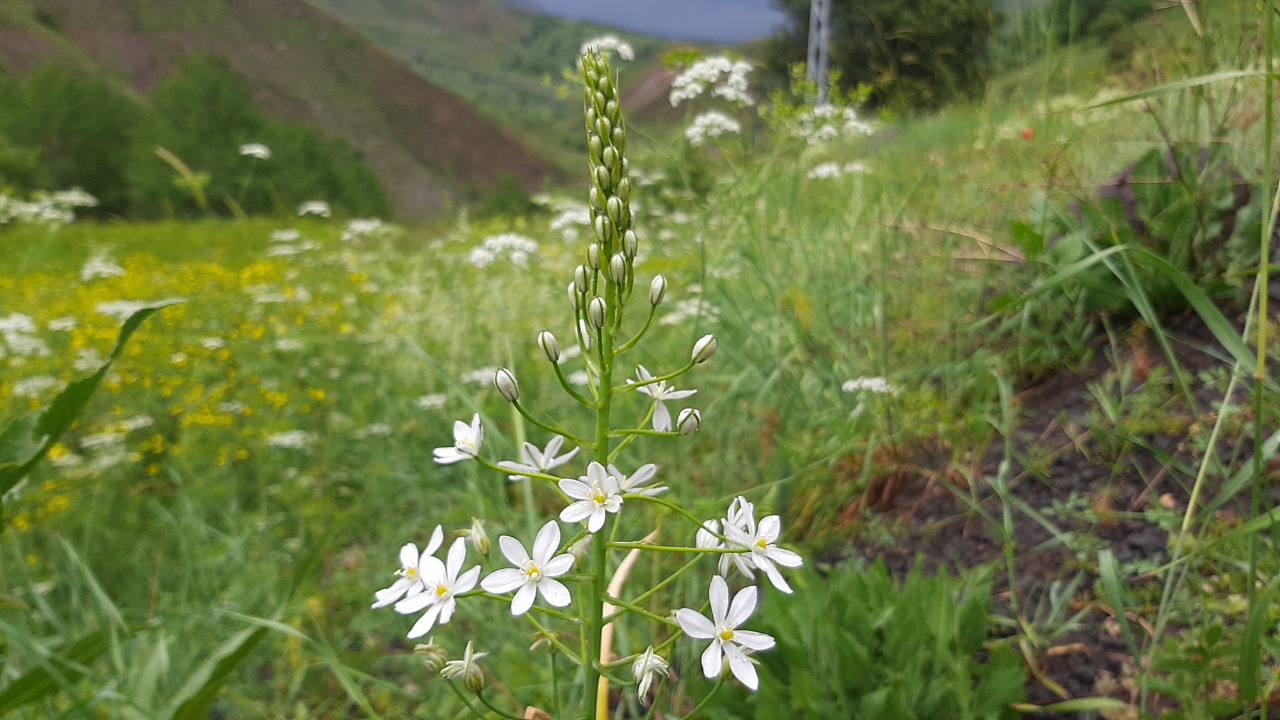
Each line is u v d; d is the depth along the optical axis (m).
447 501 4.00
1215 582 2.41
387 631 3.23
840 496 3.41
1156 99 3.80
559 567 1.34
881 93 5.91
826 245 5.06
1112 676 2.33
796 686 2.09
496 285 5.90
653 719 2.61
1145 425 3.02
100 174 47.72
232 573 3.25
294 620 2.92
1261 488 2.62
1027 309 3.68
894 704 2.00
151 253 11.34
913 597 2.31
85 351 5.54
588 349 1.46
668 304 5.07
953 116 5.77
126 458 4.26
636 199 6.19
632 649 2.71
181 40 110.50
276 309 7.20
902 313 4.31
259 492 4.15
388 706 2.78
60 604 3.34
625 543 1.44
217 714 2.90
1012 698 2.09
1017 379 3.79
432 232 11.87
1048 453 3.22
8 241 9.05
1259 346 1.87
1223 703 1.91
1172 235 3.44
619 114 1.39
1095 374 3.51
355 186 40.91
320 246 9.05
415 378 5.07
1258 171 3.33
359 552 3.65
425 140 114.94
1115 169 4.33
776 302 4.11
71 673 2.07
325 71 118.62
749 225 4.63
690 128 4.81
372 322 6.07
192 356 5.74
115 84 86.06
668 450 3.80
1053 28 4.70
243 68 110.88
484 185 109.44
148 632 2.72
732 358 4.16
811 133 4.83
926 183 5.26
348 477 4.37
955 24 5.40
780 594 2.40
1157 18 4.02
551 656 1.57
